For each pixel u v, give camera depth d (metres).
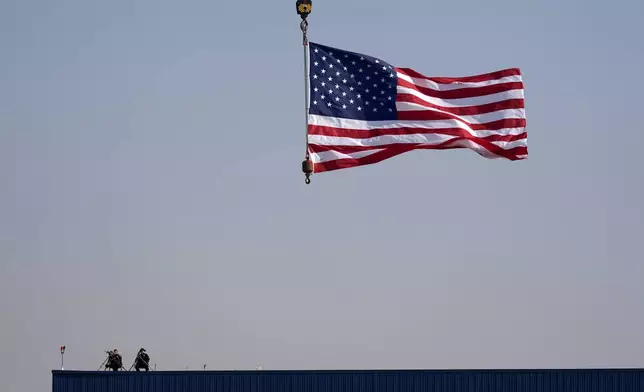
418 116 81.56
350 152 80.94
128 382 100.00
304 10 80.62
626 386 99.38
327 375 99.50
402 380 99.25
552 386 99.38
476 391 99.19
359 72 82.12
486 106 82.25
